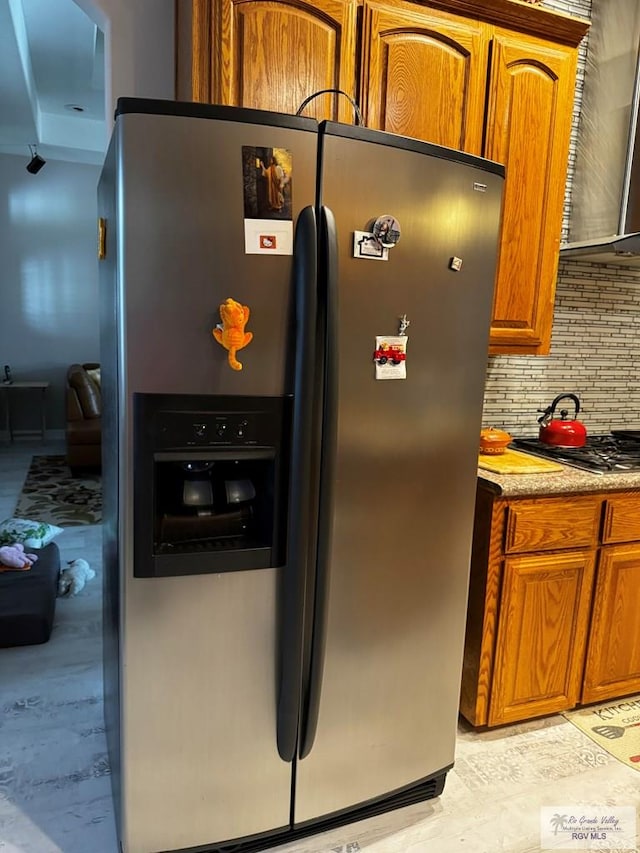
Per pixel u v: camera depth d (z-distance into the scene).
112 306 1.37
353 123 1.75
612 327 2.71
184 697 1.38
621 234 2.24
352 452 1.43
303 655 1.44
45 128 5.66
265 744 1.47
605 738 2.09
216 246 1.23
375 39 1.74
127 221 1.18
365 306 1.38
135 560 1.29
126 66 1.85
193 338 1.25
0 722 2.01
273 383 1.31
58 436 6.54
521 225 2.07
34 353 6.38
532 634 2.04
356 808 1.64
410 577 1.58
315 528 1.38
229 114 1.20
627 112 2.22
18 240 6.16
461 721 2.14
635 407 2.83
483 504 1.95
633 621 2.19
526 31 1.96
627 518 2.09
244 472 1.42
